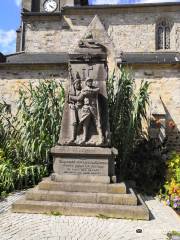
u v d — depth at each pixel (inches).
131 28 753.6
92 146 287.1
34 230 206.4
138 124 385.4
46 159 352.8
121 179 328.8
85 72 301.6
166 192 310.2
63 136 293.3
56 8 873.5
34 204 243.8
